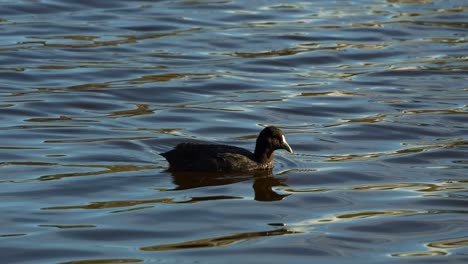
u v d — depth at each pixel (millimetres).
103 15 32219
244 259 14453
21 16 31672
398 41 30359
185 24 31484
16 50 28016
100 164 19109
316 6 34312
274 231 15703
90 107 23469
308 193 17766
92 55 27953
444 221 16391
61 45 28781
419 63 28125
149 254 14547
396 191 17984
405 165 19672
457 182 18547
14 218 15977
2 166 18797
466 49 29516
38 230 15445
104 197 17203
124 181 18094
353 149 20734
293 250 14875
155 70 26750
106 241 15070
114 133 21297
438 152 20438
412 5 34625
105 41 29359
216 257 14492
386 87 25844
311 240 15328
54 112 22953
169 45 29266
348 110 23703
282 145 19109
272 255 14672
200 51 28781
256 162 19078
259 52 28844
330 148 20766
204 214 16422
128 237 15273
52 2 33219
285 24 31812
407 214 16688
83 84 25297
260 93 25031
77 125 21859
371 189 18094
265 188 17969
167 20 31812
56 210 16453
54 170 18625
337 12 33562
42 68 26547
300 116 23219
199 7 33594
